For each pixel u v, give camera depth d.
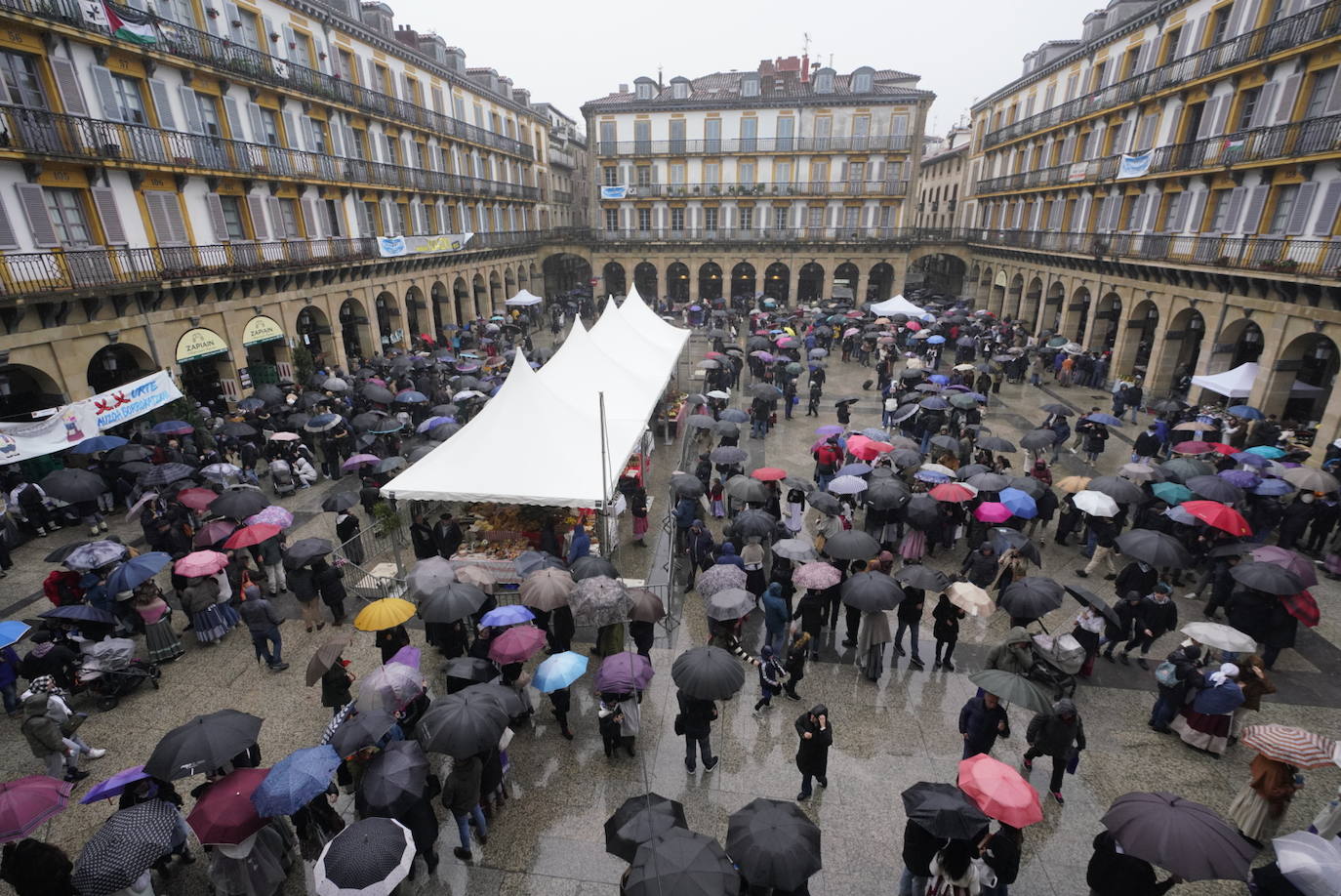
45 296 15.18
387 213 32.03
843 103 48.31
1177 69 24.91
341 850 5.08
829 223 50.72
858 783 7.90
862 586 8.80
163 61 19.09
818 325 37.06
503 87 49.16
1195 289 22.81
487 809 7.51
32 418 16.44
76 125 16.58
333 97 27.08
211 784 6.07
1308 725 8.84
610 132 51.31
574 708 9.16
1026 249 36.16
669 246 51.16
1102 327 31.06
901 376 22.12
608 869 6.83
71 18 16.17
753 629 11.02
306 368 23.36
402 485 11.98
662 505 15.84
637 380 17.69
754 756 8.30
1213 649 9.30
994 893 6.01
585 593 8.50
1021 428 21.81
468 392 20.14
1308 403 21.11
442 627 9.16
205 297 20.62
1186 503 11.22
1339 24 17.70
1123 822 5.22
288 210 25.41
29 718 7.65
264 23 23.94
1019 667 8.12
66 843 7.27
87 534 14.49
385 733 6.48
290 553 10.49
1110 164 29.09
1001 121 42.62
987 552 11.20
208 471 13.76
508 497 11.70
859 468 13.26
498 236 44.72
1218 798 7.65
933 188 62.22
